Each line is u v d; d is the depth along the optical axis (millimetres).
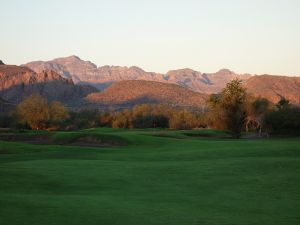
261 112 100812
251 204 20047
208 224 15867
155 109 158375
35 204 17641
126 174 28016
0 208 16609
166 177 27359
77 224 14953
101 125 153250
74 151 46438
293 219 17062
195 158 38906
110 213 16781
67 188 23109
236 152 41719
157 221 15969
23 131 91688
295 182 25453
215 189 23844
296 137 92125
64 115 117562
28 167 29672
